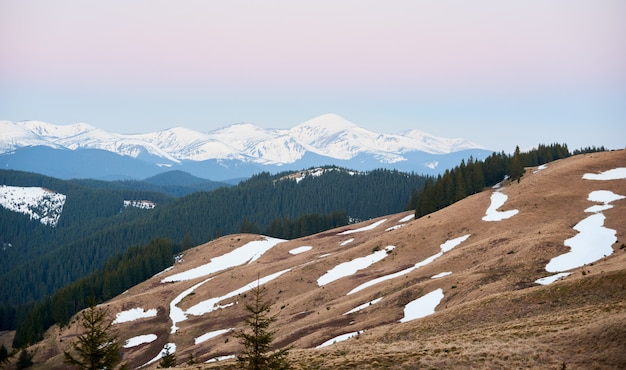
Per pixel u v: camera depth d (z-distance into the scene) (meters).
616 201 82.69
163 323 91.00
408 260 83.94
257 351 26.08
